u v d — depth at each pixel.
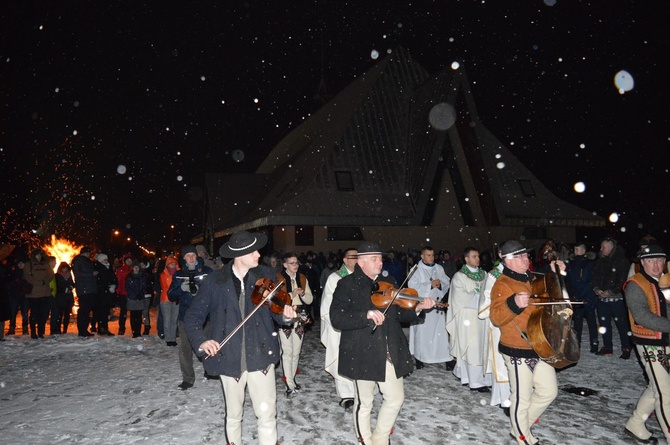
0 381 8.37
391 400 4.64
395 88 29.58
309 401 6.95
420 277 9.03
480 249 26.34
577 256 10.22
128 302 13.09
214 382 8.00
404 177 26.80
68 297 13.74
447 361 8.84
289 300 4.71
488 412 6.32
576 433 5.54
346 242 24.92
